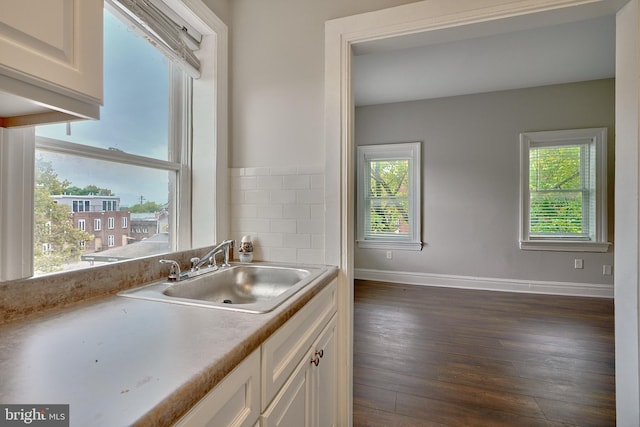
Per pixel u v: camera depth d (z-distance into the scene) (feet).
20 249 2.70
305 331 3.51
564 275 12.04
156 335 2.28
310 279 4.06
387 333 8.64
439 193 13.55
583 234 11.97
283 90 5.38
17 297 2.60
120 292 3.43
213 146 5.28
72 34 2.12
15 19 1.77
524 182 12.37
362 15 4.77
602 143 11.54
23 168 2.76
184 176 5.28
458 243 13.32
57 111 2.39
